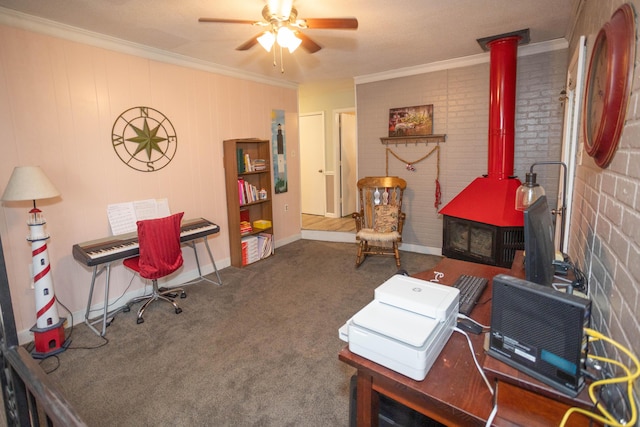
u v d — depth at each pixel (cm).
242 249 411
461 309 136
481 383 96
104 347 247
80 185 281
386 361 103
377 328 104
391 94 449
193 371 219
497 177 343
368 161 483
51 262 268
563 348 80
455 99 409
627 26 104
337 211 642
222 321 282
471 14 267
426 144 437
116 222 302
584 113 171
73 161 276
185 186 362
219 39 302
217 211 399
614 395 96
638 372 73
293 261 432
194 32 284
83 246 271
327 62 392
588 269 154
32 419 106
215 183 394
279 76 454
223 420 179
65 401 89
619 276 104
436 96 420
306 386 203
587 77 162
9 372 108
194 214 373
